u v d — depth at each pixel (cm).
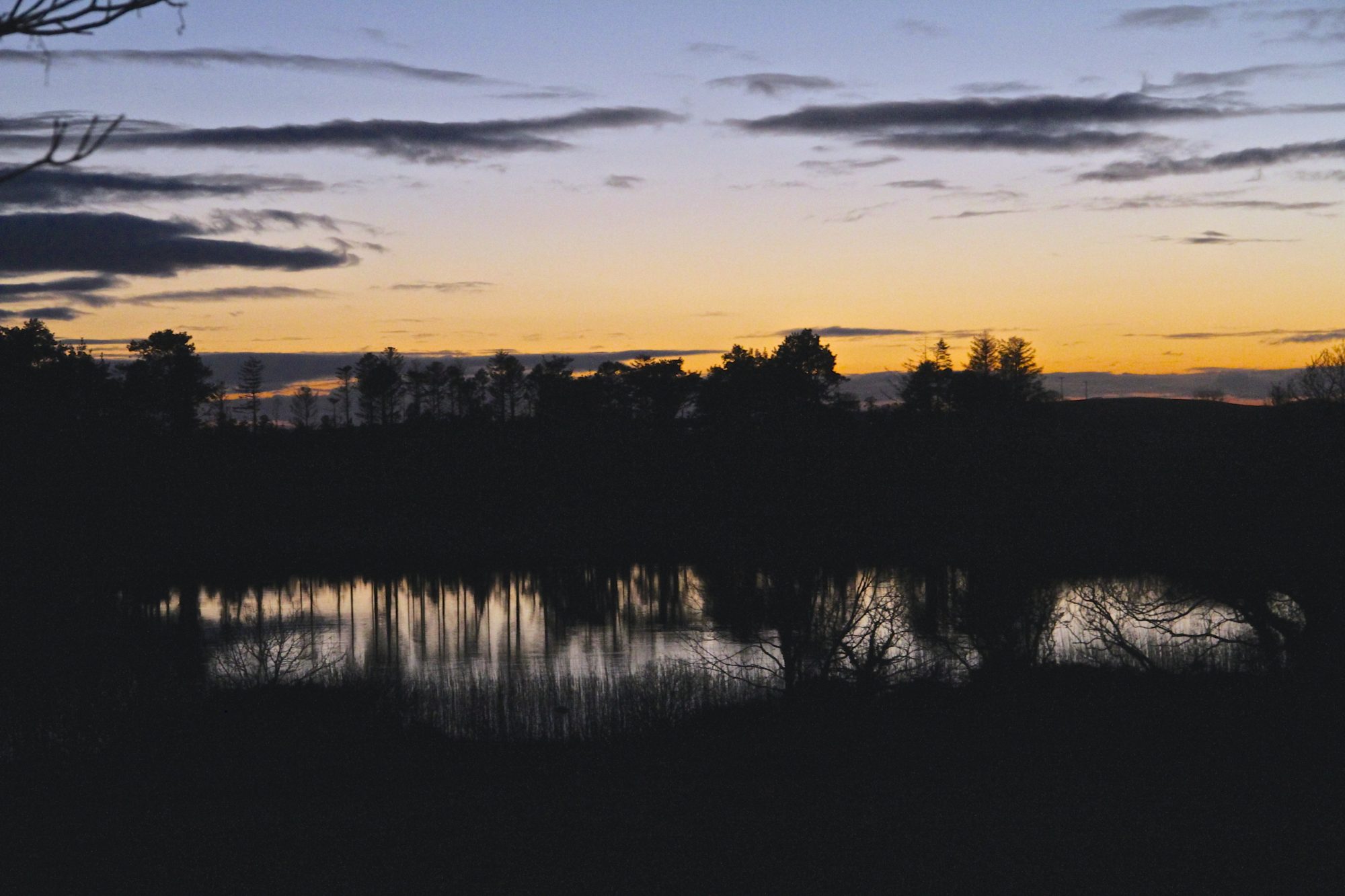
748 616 3612
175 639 4419
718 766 2442
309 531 7362
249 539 7000
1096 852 1608
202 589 5859
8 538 3616
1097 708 2762
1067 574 4075
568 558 6550
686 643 4222
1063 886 1449
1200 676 2933
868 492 4969
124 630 3897
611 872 1548
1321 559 2700
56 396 4428
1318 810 1836
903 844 1667
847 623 3256
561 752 2672
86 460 4362
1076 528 4650
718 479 5381
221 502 7362
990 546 4559
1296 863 1538
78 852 1705
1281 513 2786
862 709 2884
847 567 4222
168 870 1591
